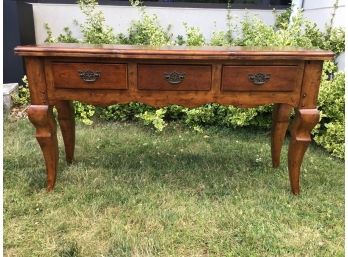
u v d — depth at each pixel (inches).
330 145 101.9
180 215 72.1
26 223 69.2
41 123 73.4
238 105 72.4
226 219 71.0
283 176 89.0
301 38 117.0
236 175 89.5
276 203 76.8
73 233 66.9
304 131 74.6
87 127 123.6
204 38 136.1
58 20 141.9
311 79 70.9
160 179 87.0
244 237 66.0
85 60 69.2
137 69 69.8
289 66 70.2
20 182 82.8
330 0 122.0
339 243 64.9
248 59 68.0
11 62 138.0
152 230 68.0
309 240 65.4
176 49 69.9
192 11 142.6
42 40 144.2
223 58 67.4
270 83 70.9
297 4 137.6
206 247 63.8
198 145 110.0
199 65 69.6
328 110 103.0
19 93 139.3
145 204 75.7
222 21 144.3
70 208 73.9
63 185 82.9
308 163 96.3
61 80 70.5
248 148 107.0
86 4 139.3
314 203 77.0
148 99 71.9
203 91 71.3
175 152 104.0
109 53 66.8
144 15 136.6
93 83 70.6
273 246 63.7
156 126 116.6
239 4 143.7
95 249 62.9
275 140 90.2
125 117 130.7
